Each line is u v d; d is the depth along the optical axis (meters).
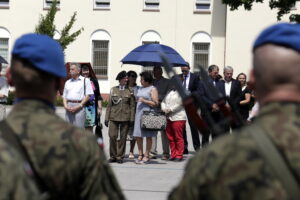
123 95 15.52
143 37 48.81
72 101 14.66
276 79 2.71
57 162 3.33
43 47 3.43
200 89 15.23
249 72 2.93
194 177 2.64
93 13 48.88
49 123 3.40
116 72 48.84
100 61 49.09
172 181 13.02
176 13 48.34
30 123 3.38
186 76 17.47
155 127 15.12
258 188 2.51
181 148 16.25
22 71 3.42
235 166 2.56
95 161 3.41
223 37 47.84
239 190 2.53
